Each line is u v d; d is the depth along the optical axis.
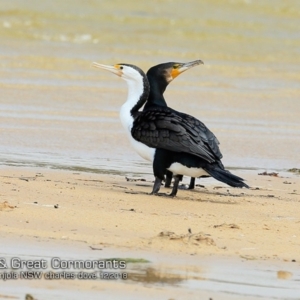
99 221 12.52
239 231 12.59
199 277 10.14
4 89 28.33
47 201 13.58
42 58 35.62
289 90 33.03
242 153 21.42
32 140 21.08
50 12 46.59
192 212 13.88
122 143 21.75
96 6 50.16
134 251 10.98
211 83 33.09
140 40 42.81
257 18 52.44
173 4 53.50
